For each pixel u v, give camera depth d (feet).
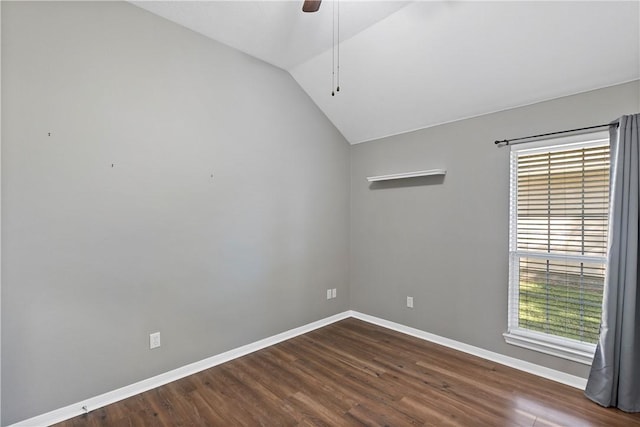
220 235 9.59
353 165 13.66
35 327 6.59
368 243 13.15
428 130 11.22
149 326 8.16
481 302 9.91
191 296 8.95
